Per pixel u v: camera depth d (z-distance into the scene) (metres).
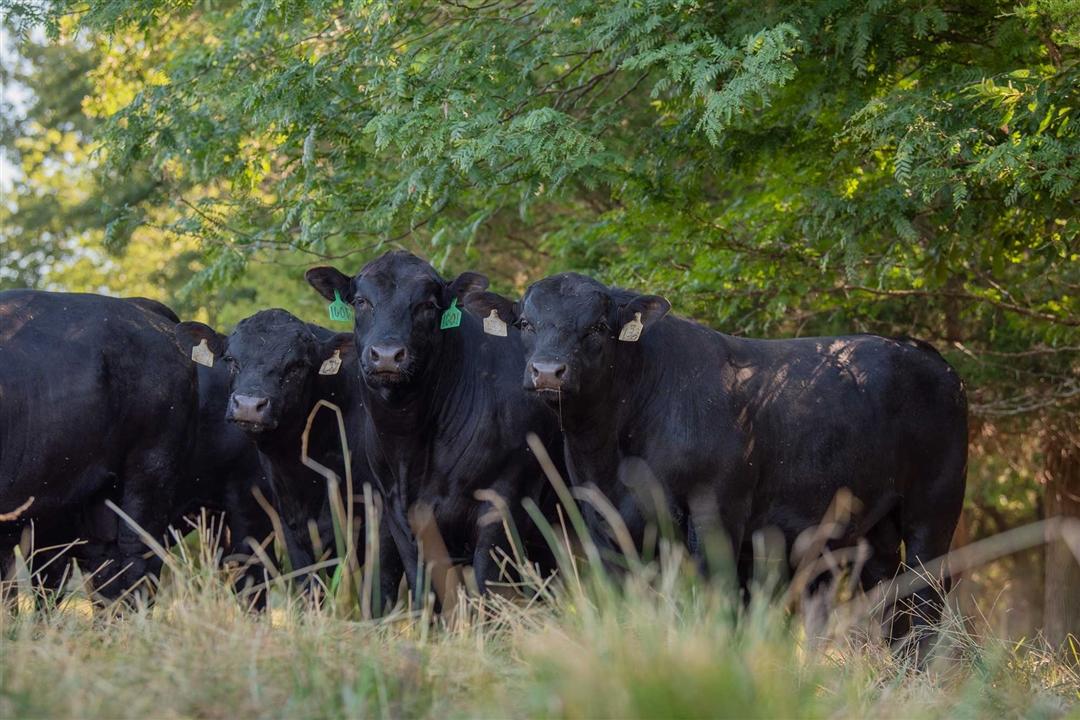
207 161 17.30
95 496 11.70
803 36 12.85
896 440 12.47
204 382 14.09
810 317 18.83
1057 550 20.06
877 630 11.17
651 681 5.86
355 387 13.53
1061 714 7.71
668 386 11.38
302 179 16.59
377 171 16.70
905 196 13.34
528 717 6.14
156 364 11.82
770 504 11.84
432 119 13.92
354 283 12.37
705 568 11.06
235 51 16.91
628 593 8.45
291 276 25.70
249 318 12.83
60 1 16.42
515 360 12.61
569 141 13.55
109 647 7.68
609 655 6.36
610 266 19.27
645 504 11.27
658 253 17.22
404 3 15.39
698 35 12.80
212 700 6.30
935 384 12.84
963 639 10.91
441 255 17.50
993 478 25.62
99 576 11.87
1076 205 12.64
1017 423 21.16
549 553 13.39
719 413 11.39
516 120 13.69
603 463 11.41
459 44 14.70
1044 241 14.13
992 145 12.34
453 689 6.81
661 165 14.98
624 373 11.24
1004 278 17.25
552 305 10.94
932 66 13.84
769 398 11.80
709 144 14.51
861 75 13.34
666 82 12.73
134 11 16.70
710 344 11.78
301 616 8.07
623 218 16.78
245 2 15.22
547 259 24.94
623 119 16.62
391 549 13.12
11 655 7.12
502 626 8.72
